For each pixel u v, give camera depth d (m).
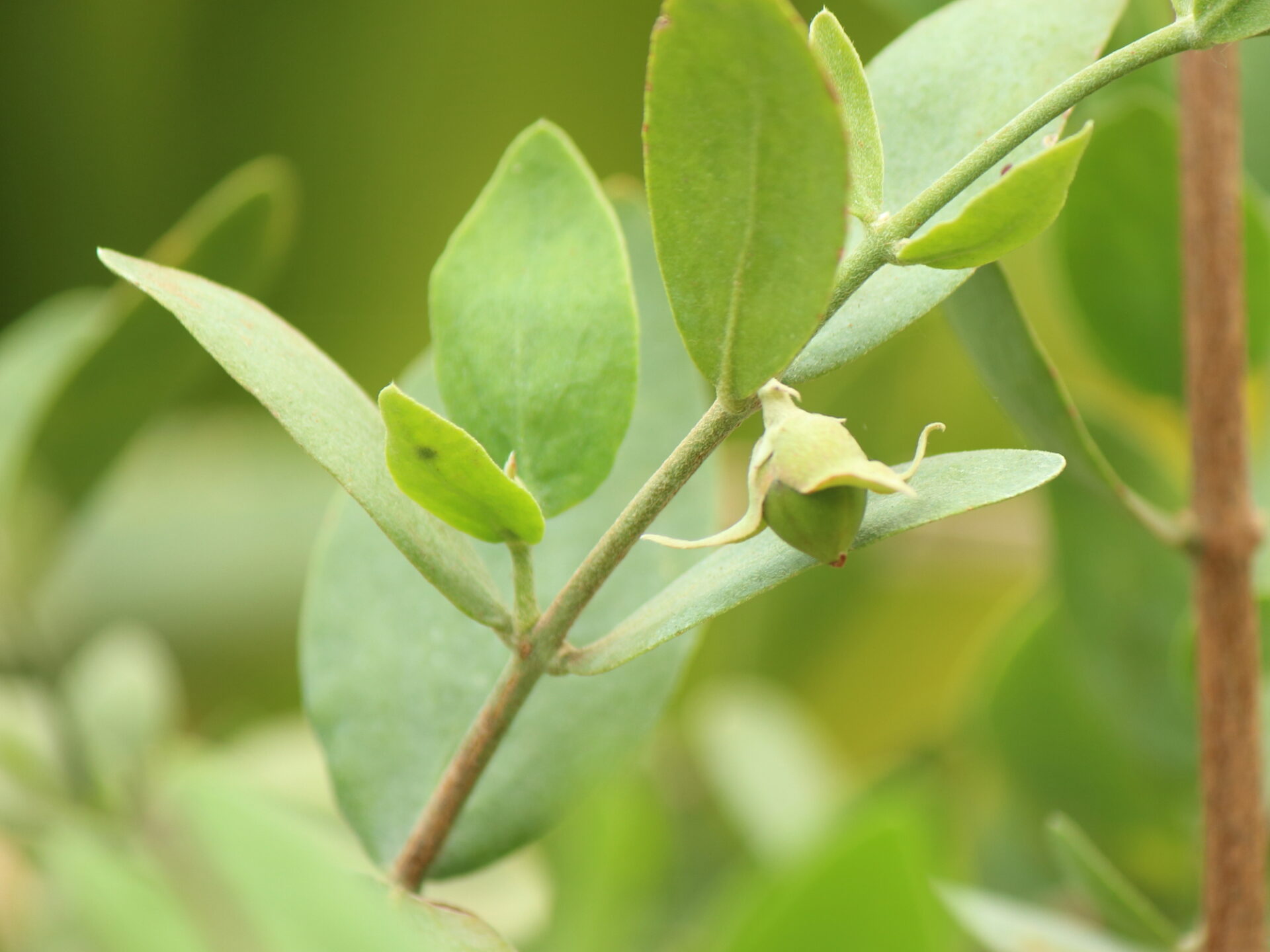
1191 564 0.47
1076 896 0.60
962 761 0.66
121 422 0.57
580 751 0.45
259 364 0.40
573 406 0.43
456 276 0.43
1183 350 0.50
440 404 0.46
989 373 0.46
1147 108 0.48
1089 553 0.52
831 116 0.38
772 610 0.78
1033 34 0.43
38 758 0.57
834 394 0.71
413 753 0.45
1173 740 0.52
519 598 0.41
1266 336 0.50
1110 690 0.53
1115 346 0.51
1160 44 0.39
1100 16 0.43
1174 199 0.49
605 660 0.41
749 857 0.68
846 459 0.39
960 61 0.43
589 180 0.43
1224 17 0.39
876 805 0.53
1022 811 0.61
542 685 0.45
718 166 0.38
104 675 0.65
